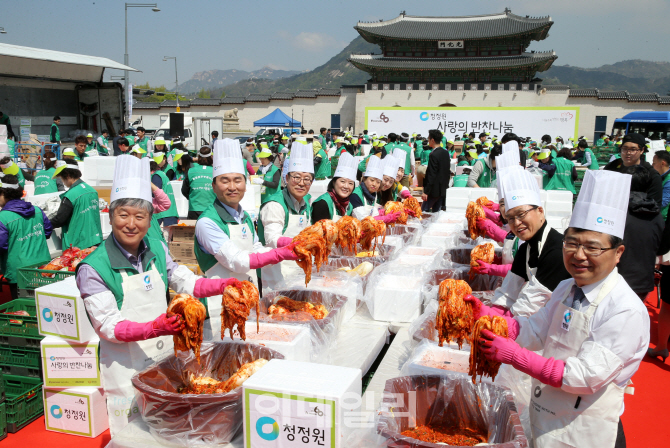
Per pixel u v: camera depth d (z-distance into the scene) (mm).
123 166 2393
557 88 44219
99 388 2922
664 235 4453
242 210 3381
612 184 1806
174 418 2117
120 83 23984
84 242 5516
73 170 5441
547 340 2088
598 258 1824
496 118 29281
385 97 45594
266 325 2893
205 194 7426
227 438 2156
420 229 5965
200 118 20438
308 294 3559
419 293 3639
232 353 2557
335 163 17359
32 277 3881
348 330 3508
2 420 2992
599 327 1846
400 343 3312
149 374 2344
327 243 2975
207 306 3309
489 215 5039
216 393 2156
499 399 2227
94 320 2338
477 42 49656
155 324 2199
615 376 1802
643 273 4176
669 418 3594
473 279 3869
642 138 4984
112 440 2217
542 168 9234
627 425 3508
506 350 1909
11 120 21859
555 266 2584
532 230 2693
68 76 22656
